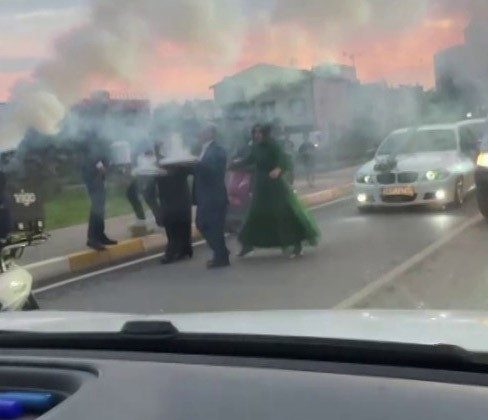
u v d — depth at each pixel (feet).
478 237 24.39
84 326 6.82
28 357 5.91
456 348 5.13
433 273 19.74
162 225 25.22
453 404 4.50
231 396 4.82
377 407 4.54
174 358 5.65
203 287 20.26
